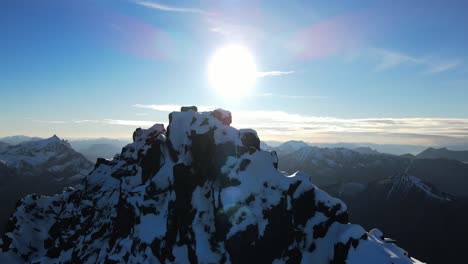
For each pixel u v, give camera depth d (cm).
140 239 9625
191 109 11819
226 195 9012
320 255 8862
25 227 13600
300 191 9631
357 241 8525
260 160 9856
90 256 11031
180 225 9488
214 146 9981
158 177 10644
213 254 8569
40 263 11919
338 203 9669
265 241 8594
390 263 7944
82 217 13150
